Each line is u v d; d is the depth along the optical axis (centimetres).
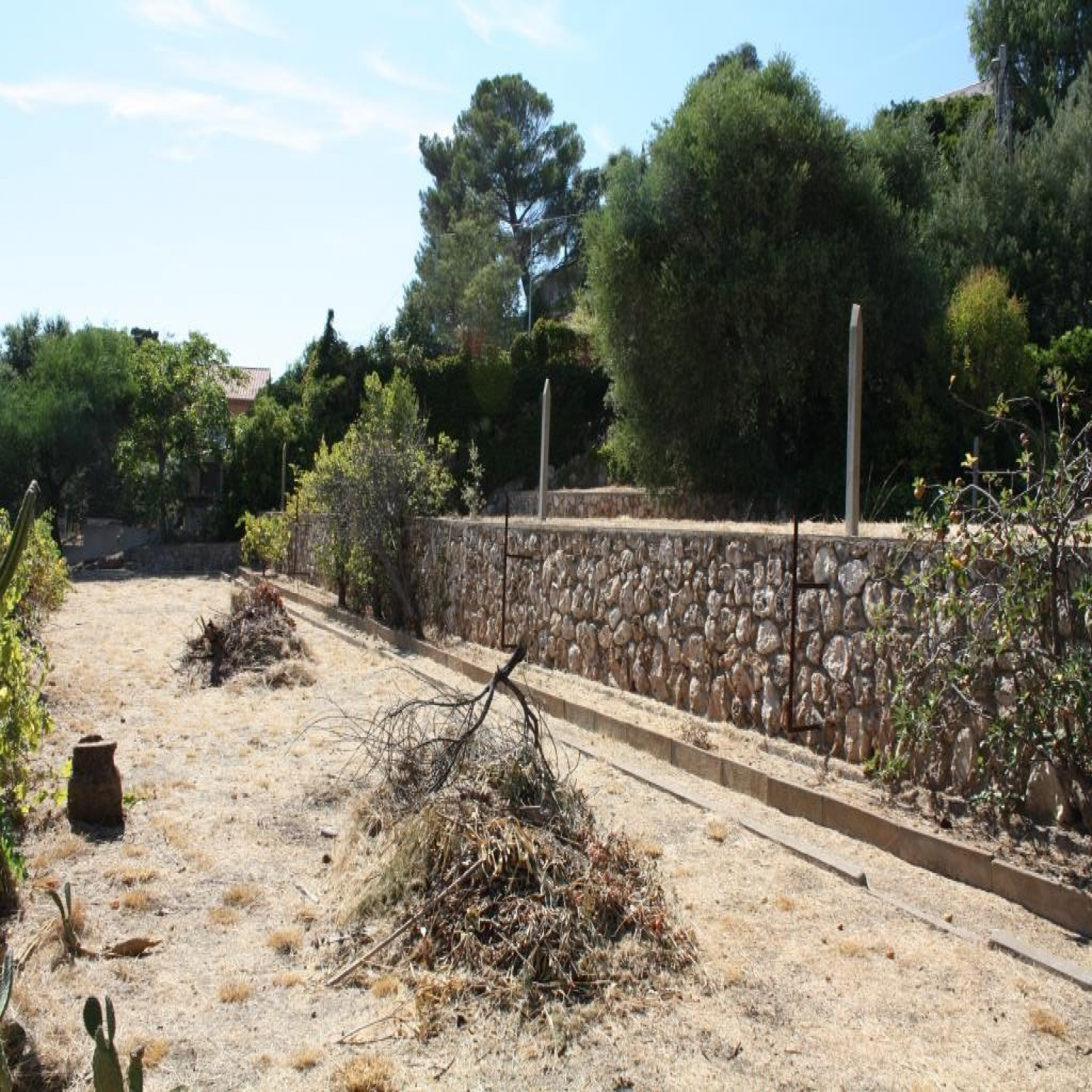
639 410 1789
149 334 4338
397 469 1549
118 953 462
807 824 636
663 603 913
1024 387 1512
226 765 788
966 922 495
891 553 661
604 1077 365
